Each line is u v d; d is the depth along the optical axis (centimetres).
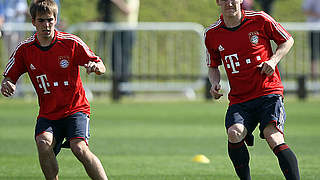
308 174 2462
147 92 6094
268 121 2022
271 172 2523
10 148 3173
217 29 2148
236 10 2094
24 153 3019
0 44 5653
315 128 3919
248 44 2098
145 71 6028
